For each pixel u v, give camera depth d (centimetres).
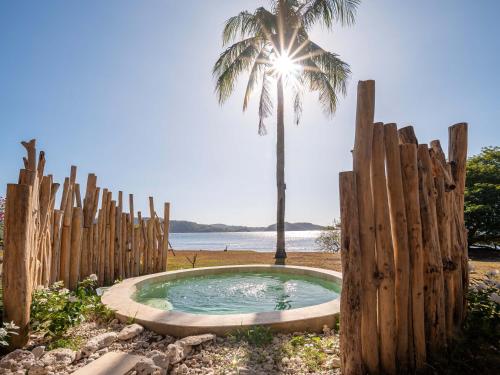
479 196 1541
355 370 226
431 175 271
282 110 985
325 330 329
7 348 264
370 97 243
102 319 357
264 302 548
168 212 739
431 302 254
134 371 229
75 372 217
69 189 507
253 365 259
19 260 273
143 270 686
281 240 927
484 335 265
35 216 331
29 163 348
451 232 294
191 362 265
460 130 316
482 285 309
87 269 553
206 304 537
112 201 616
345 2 931
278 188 956
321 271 638
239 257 1080
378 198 244
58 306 321
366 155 241
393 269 241
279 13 973
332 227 1316
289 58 989
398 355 242
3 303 271
